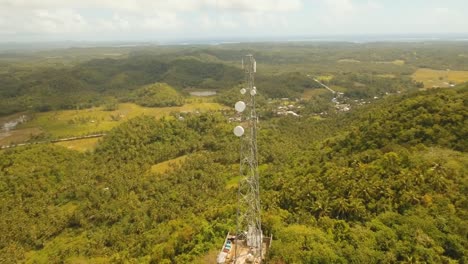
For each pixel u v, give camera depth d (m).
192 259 46.72
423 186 51.81
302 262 39.69
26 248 78.44
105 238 77.31
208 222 57.94
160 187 96.19
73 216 88.06
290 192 62.19
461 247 41.34
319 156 81.88
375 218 48.69
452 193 50.06
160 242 63.50
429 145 64.69
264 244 43.81
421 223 44.78
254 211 42.03
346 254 41.38
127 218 84.75
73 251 73.38
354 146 78.12
